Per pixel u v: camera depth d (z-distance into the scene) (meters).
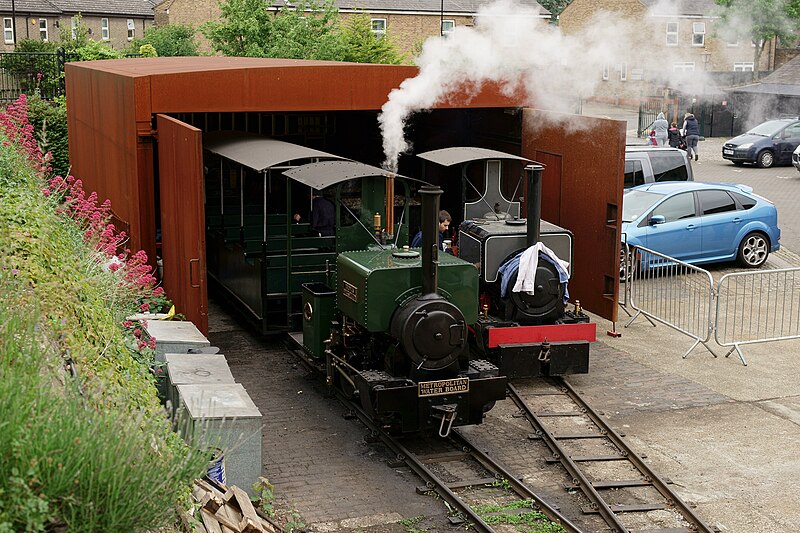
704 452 9.06
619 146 12.02
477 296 9.23
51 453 4.50
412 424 8.79
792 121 31.59
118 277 9.02
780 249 18.20
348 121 18.89
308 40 27.06
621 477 8.49
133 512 4.73
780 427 9.72
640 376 11.30
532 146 14.08
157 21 49.56
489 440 9.37
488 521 7.50
